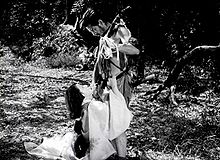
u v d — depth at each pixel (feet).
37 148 16.93
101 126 14.64
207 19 35.65
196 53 26.71
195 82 32.32
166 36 41.27
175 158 16.78
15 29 67.05
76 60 55.01
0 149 17.61
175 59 39.60
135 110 26.43
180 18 37.86
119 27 15.28
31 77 44.11
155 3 39.60
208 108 26.81
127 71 15.55
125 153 15.20
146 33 41.88
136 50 15.16
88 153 14.75
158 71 43.19
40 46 62.13
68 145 16.42
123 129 14.62
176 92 32.17
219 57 31.30
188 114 25.12
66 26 61.16
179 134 20.12
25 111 26.11
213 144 18.65
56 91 34.86
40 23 66.23
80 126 15.46
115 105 14.71
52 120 23.66
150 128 21.36
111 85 14.98
